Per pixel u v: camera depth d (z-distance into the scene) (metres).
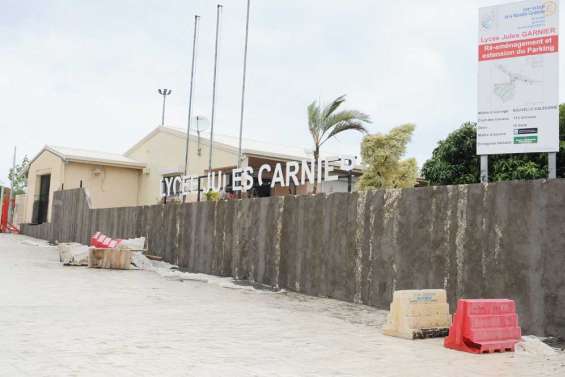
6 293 10.66
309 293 12.73
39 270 15.52
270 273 14.09
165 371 5.51
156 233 19.95
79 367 5.48
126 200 32.19
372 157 18.78
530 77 8.84
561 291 7.98
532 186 8.51
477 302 7.39
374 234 11.17
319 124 18.47
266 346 7.07
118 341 6.87
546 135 8.64
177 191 22.42
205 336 7.53
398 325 8.16
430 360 6.65
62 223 28.81
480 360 6.74
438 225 9.88
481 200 9.20
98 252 17.47
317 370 5.89
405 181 18.97
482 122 9.27
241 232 15.38
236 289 13.52
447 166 21.59
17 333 7.04
